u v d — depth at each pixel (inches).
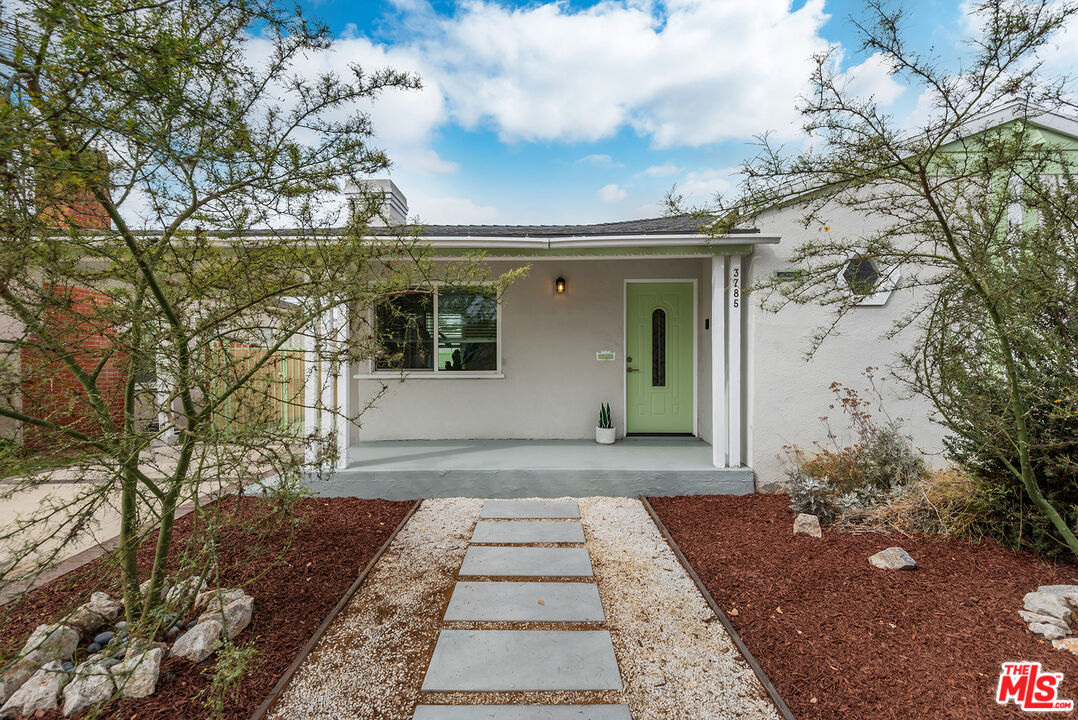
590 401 290.4
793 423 214.8
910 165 106.0
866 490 180.5
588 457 239.1
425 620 120.6
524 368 288.7
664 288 293.0
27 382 88.6
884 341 212.5
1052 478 137.3
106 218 91.2
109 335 94.9
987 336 117.3
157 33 78.2
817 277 150.8
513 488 215.2
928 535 159.5
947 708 85.7
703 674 100.0
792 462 213.2
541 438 289.7
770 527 175.0
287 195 100.0
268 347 120.4
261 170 95.1
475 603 128.0
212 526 84.1
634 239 204.4
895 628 111.1
